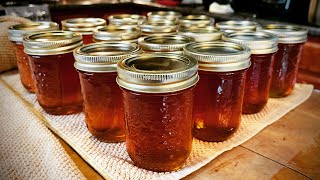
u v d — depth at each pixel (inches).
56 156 7.0
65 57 9.6
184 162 7.3
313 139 8.7
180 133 7.1
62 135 8.9
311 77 15.5
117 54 7.9
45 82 9.8
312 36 17.2
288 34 10.9
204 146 8.3
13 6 30.1
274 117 10.0
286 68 11.3
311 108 10.9
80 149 8.1
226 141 8.5
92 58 7.7
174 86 6.4
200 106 8.3
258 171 7.1
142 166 7.2
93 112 8.3
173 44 9.0
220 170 7.2
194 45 8.8
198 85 8.2
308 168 7.2
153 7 33.1
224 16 25.2
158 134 6.9
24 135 8.1
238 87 8.3
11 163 7.1
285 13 22.3
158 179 6.8
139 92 6.5
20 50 11.4
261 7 24.0
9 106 9.9
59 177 6.3
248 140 8.6
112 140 8.4
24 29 11.3
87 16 33.6
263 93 10.1
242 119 9.9
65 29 12.4
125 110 7.2
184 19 14.2
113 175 6.9
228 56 7.7
